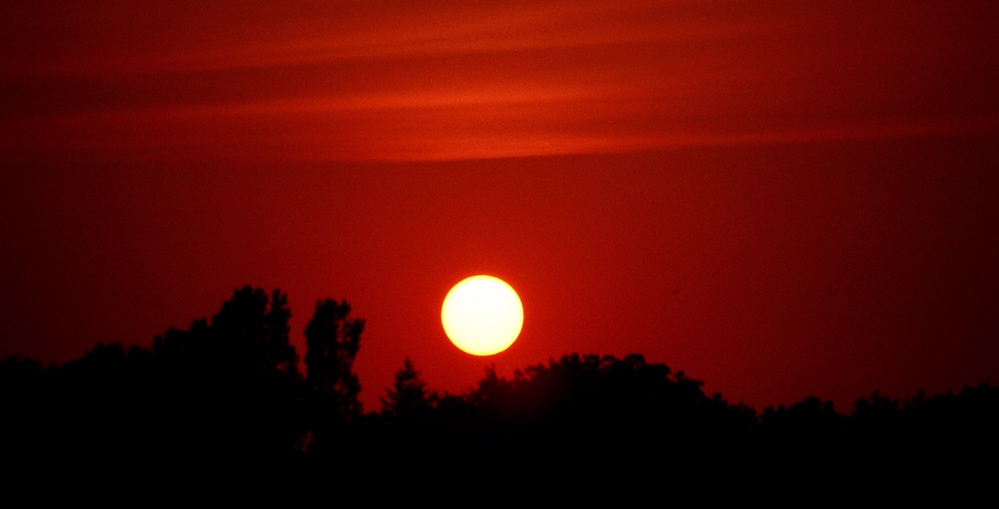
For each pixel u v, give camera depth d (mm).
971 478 122312
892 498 120688
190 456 133750
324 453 134375
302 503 127688
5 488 126500
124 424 133500
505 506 117750
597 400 124125
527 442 122312
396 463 124125
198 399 139625
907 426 130125
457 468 120875
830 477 122625
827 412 137250
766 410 141250
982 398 132250
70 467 129250
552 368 132250
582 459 118812
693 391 132375
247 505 130000
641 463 118562
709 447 122062
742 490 119875
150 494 129750
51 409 133250
